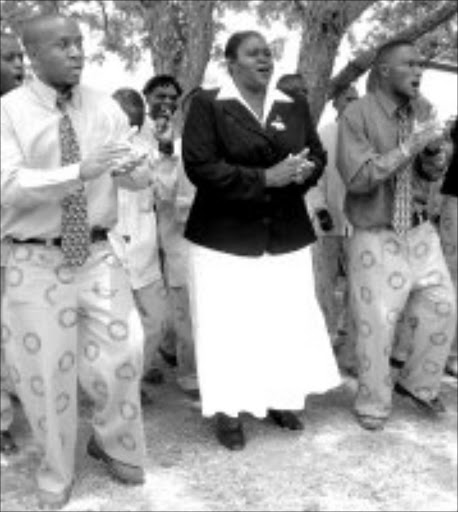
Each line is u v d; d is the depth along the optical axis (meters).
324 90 6.34
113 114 3.80
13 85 4.33
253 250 4.40
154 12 7.01
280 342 4.55
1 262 3.78
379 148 4.62
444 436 4.74
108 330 3.75
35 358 3.68
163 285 4.88
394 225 4.65
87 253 3.70
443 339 4.85
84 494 3.94
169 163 4.88
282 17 7.53
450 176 5.48
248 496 3.99
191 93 4.87
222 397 4.41
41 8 7.73
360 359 4.83
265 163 4.38
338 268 5.78
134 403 3.88
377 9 8.08
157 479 4.12
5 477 4.09
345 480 4.18
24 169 3.48
